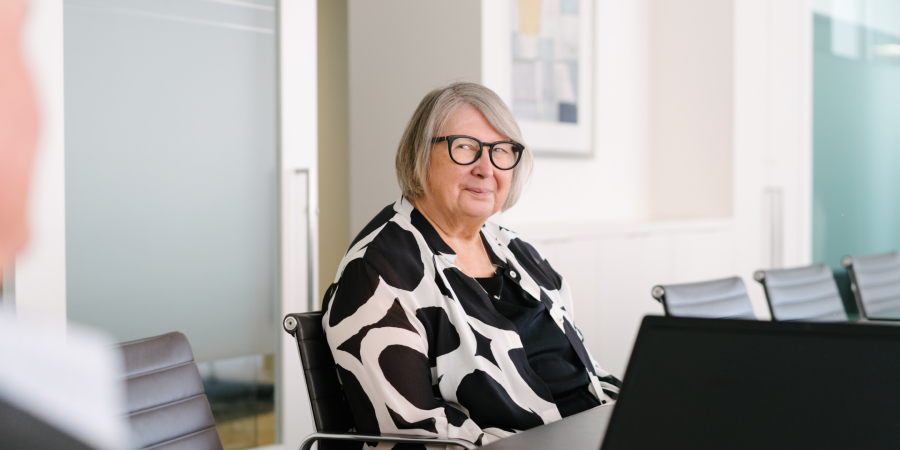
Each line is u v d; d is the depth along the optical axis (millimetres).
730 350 855
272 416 2809
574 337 1803
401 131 3797
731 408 832
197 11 2604
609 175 5230
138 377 1293
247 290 2748
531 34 4496
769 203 5637
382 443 1480
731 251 5277
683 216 5418
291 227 2834
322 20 4770
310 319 1614
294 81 2832
